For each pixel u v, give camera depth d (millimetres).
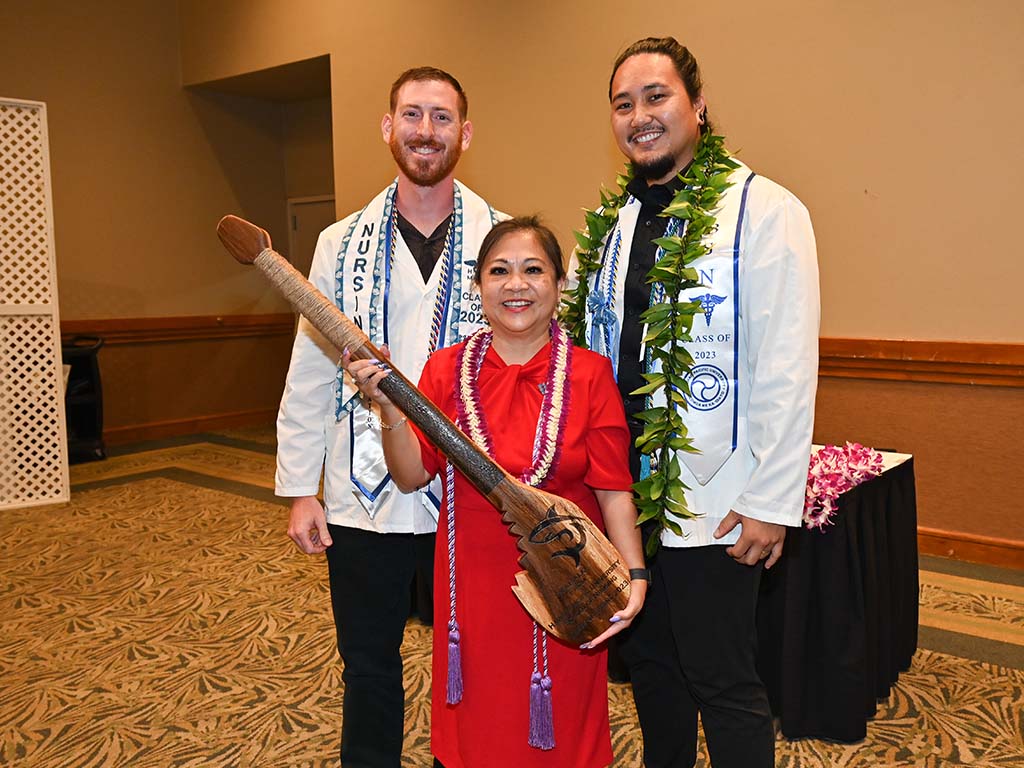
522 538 1438
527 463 1521
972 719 2547
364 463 1894
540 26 5262
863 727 2418
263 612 3514
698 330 1663
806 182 4371
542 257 1559
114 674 2943
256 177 8461
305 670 2961
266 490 5691
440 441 1447
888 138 4109
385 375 1460
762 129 4469
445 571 1634
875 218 4191
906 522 2818
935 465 4148
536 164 5379
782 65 4371
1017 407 3904
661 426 1647
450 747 1588
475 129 5652
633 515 1587
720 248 1652
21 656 3102
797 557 2396
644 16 4828
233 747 2447
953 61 3902
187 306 7938
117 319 7398
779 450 1564
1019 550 3943
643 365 1755
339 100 6430
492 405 1577
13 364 5367
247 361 8445
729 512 1635
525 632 1520
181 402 7938
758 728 1652
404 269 1963
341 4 6344
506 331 1606
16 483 5426
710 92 4609
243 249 1566
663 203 1780
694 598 1674
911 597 2863
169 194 7766
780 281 1606
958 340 4020
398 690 1962
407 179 1940
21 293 5406
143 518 5020
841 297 4340
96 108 7238
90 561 4219
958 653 3037
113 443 7430
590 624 1445
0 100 5309
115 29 7328
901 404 4215
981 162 3887
